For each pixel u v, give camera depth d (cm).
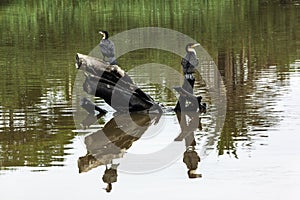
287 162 2383
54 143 2720
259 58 4644
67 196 2139
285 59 4566
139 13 8088
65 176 2323
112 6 9025
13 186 2231
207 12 7912
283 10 7744
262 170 2312
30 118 3133
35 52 5331
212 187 2178
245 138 2697
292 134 2717
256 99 3384
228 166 2372
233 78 3978
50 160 2495
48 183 2255
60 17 8006
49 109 3322
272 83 3772
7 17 8150
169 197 2105
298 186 2158
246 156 2469
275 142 2620
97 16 7950
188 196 2106
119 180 2280
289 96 3412
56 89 3797
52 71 4394
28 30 6862
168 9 8425
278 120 2948
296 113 3052
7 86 3922
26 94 3678
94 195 2144
